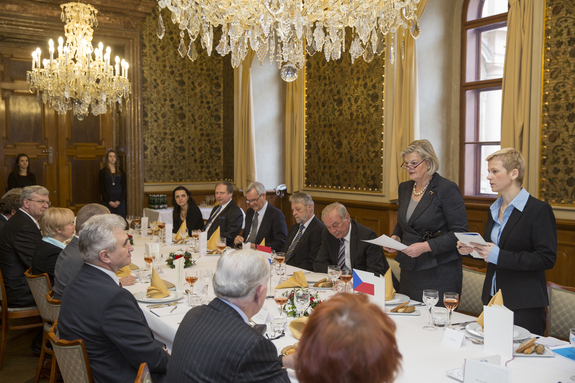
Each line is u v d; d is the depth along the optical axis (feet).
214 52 29.30
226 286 5.06
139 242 15.55
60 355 6.40
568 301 8.32
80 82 19.45
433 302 6.97
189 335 4.89
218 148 29.86
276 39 13.50
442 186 8.84
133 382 6.61
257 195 15.39
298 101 24.30
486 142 18.26
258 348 4.59
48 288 10.46
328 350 2.72
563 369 5.63
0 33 23.13
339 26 11.95
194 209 17.90
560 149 14.60
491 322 6.15
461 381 5.30
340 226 10.43
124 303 6.62
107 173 25.08
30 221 12.75
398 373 2.86
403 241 9.34
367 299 3.03
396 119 18.78
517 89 15.43
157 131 27.76
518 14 15.34
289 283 9.35
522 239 7.42
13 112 24.54
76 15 19.58
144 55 27.02
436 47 18.92
